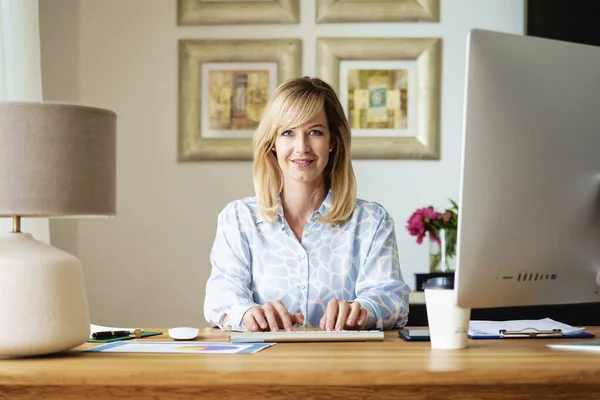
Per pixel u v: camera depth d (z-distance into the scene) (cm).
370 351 144
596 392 119
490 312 332
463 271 140
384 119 391
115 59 396
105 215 152
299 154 219
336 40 391
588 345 150
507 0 391
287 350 146
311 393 117
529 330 174
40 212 141
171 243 394
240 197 393
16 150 140
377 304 197
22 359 136
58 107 143
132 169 395
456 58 392
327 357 133
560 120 145
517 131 142
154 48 397
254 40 394
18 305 135
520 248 144
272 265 223
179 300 393
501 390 118
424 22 392
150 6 398
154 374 115
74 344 141
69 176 143
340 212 225
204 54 395
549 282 148
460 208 140
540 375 116
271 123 221
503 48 141
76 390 118
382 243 224
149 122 395
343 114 227
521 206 143
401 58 391
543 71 144
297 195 226
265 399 117
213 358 132
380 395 117
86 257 393
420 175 390
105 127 150
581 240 149
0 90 318
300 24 395
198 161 393
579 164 147
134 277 393
